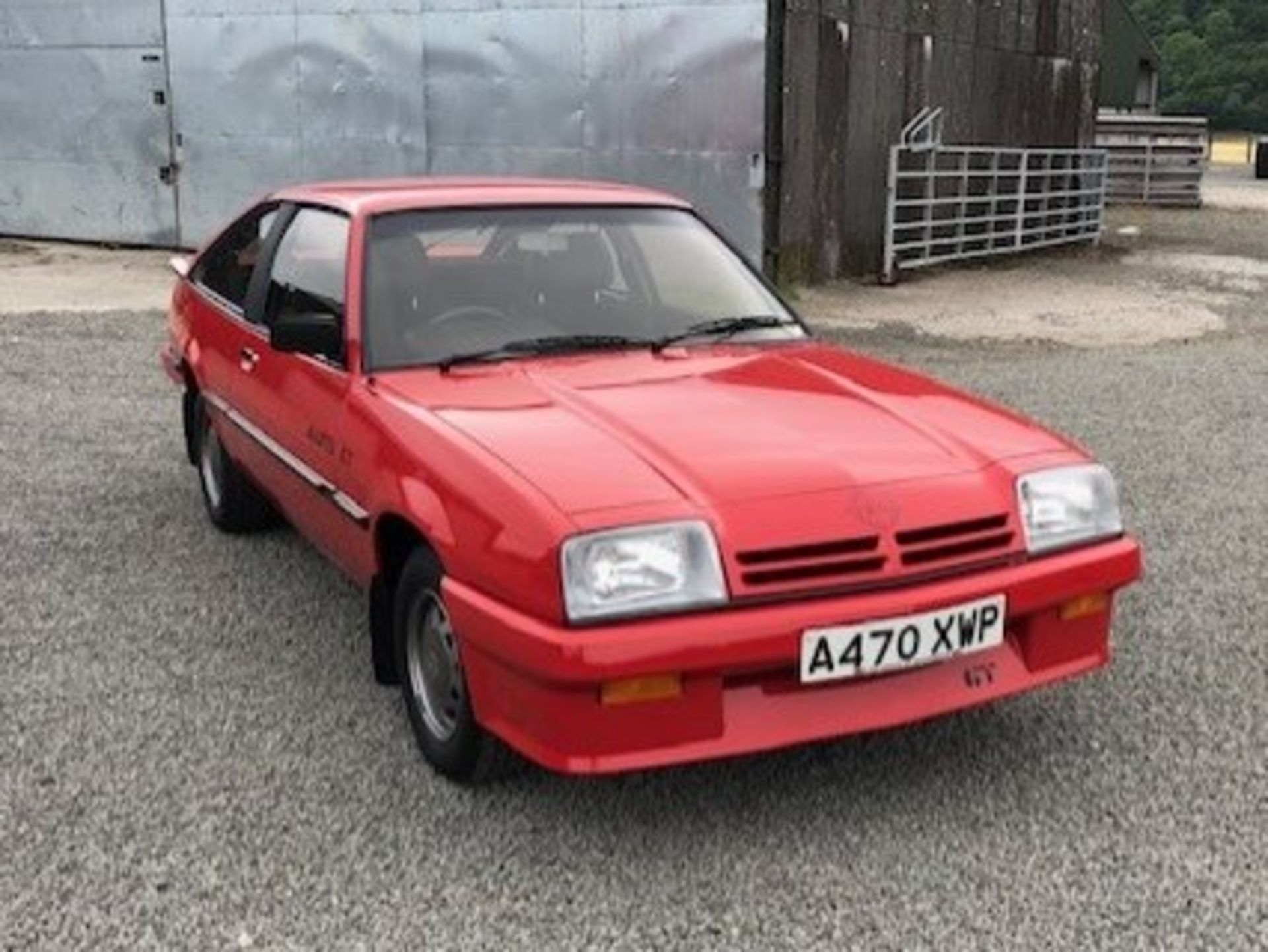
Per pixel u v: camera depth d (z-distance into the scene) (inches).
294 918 123.7
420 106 577.9
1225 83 2915.8
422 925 122.8
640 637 124.0
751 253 525.3
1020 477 142.3
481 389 158.1
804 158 547.2
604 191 196.7
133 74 639.1
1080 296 577.0
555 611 125.2
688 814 142.1
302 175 612.1
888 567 132.0
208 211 639.8
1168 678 177.3
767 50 506.3
